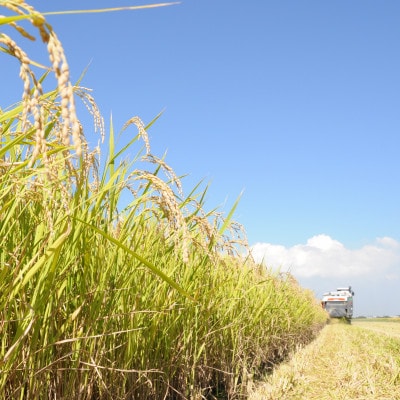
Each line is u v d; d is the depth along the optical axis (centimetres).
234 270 568
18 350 224
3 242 230
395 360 963
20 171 216
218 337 550
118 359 329
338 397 638
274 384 660
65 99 86
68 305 280
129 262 318
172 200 219
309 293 1839
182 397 416
